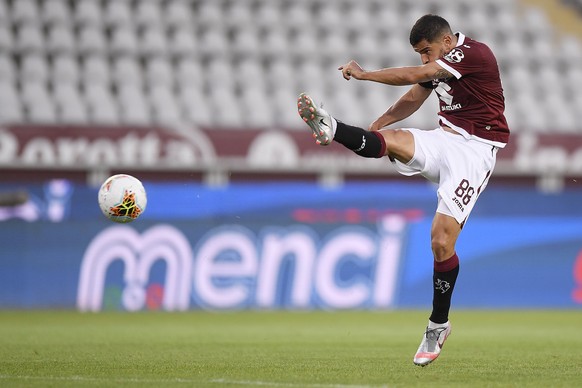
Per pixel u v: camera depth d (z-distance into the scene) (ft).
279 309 172.86
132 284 168.66
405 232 179.52
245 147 194.80
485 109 75.61
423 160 75.36
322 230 175.94
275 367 78.48
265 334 121.80
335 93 240.12
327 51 247.50
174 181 186.60
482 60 74.64
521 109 247.09
